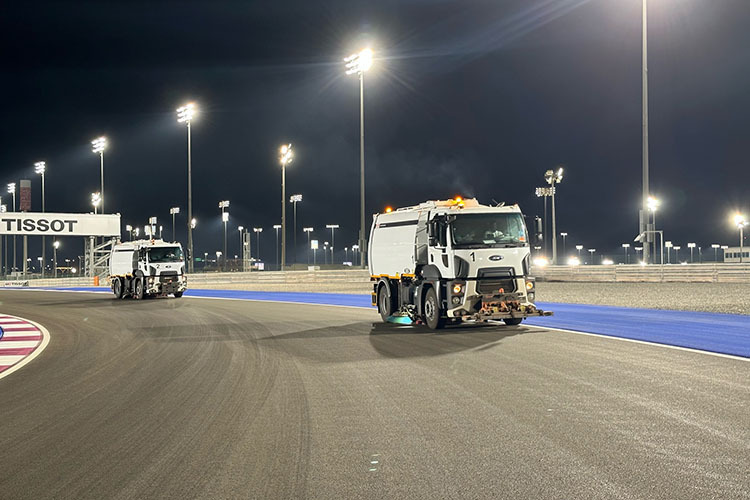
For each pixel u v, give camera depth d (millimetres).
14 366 11914
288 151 46500
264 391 8898
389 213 19062
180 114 51000
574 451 5840
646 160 32844
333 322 19172
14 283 71000
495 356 11680
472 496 4742
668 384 8859
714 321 16859
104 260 61469
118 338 16172
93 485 5105
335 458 5734
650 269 40406
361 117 39312
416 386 9055
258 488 4973
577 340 13664
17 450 6191
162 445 6254
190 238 50812
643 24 32094
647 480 5035
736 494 4711
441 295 16125
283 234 46375
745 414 7160
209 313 23719
